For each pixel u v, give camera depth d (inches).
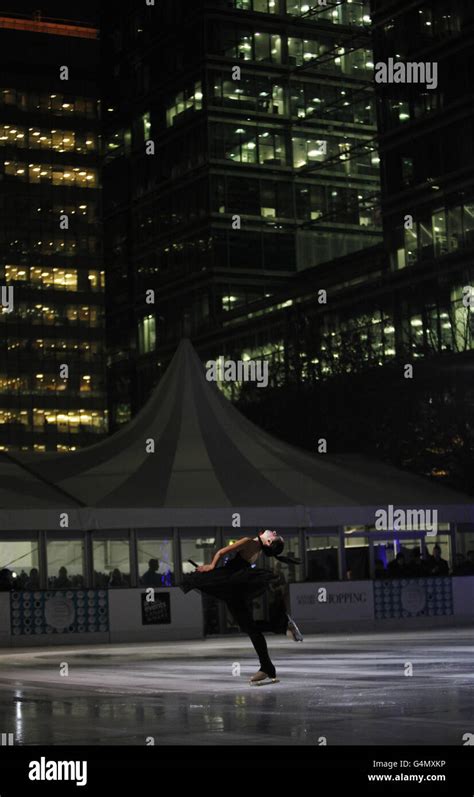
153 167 7495.1
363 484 2204.7
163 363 7317.9
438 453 3575.3
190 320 7071.9
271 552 701.3
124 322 7751.0
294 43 7219.5
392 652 1138.0
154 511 1974.7
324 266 6043.3
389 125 5585.6
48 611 1836.9
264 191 7042.3
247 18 7116.1
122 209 7795.3
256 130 7081.7
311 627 1968.5
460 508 2188.7
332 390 3917.3
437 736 437.1
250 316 6486.2
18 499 1948.8
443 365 3811.5
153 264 7470.5
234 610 706.8
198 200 7037.4
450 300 5132.9
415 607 2032.5
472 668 828.0
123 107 7829.7
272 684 706.8
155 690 709.3
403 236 5462.6
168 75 7357.3
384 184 5590.6
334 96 7244.1
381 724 476.7
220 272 6875.0
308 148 7160.4
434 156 5329.7
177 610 1909.4
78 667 1099.3
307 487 2112.5
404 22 5502.0
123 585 1998.0
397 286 5398.6
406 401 3727.9
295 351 4239.7
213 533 2086.6
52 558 2031.3
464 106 5177.2
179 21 7268.7
